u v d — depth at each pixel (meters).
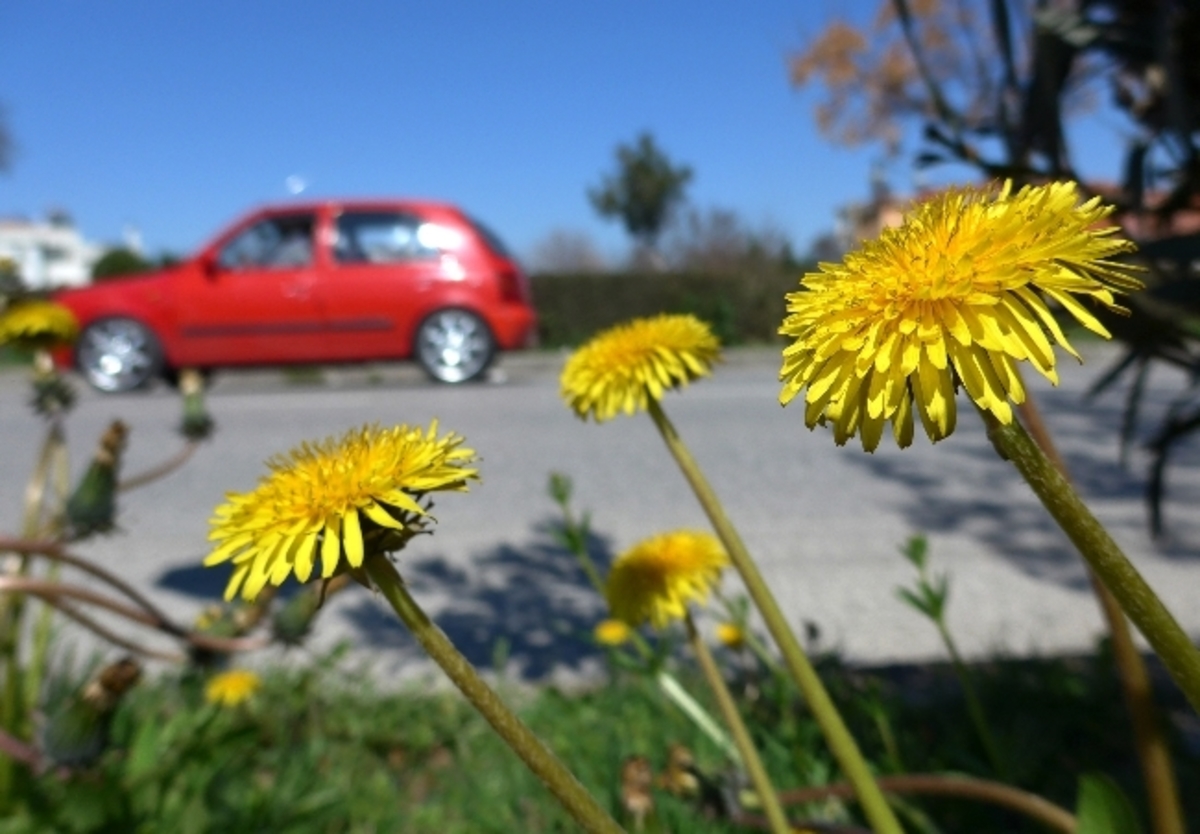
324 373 10.67
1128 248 0.69
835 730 1.10
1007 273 0.65
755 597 1.18
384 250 8.93
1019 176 1.48
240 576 0.85
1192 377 1.48
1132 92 2.05
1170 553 3.94
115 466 2.17
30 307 2.60
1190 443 6.19
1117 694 2.39
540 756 0.82
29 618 3.25
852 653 2.92
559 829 1.94
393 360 9.04
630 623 1.62
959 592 3.49
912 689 2.57
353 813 2.09
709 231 24.25
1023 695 2.40
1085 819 0.86
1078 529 0.67
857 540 4.15
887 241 0.73
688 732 2.21
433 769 2.34
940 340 0.66
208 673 2.51
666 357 1.47
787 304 0.78
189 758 1.73
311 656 2.87
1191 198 1.65
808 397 0.73
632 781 1.42
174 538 4.27
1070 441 6.25
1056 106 1.58
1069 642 2.97
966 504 4.75
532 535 4.30
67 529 2.17
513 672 2.90
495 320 9.01
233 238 8.90
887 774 1.86
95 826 1.62
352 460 0.84
